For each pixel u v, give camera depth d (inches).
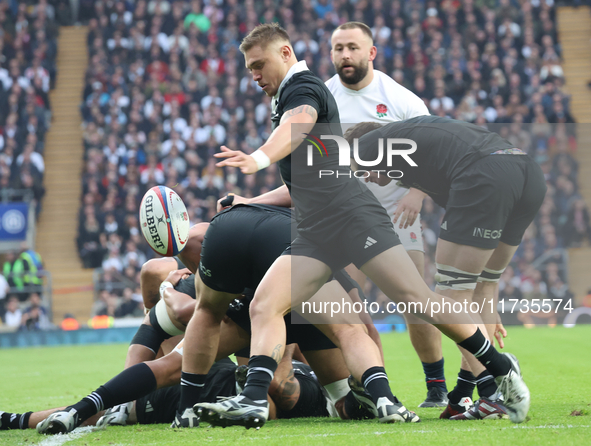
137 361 535.2
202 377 479.2
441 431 403.9
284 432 424.5
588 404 535.5
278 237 452.8
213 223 471.8
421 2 2684.5
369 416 486.9
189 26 2637.8
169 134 2351.1
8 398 767.1
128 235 2090.3
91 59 2598.4
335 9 2669.8
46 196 2425.0
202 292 475.8
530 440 368.2
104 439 424.8
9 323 1840.6
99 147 2321.6
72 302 2028.8
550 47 2659.9
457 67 2507.4
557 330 1562.5
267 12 2655.0
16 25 2630.4
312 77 457.1
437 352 597.9
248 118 2389.3
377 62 2512.3
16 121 2378.2
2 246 1950.1
